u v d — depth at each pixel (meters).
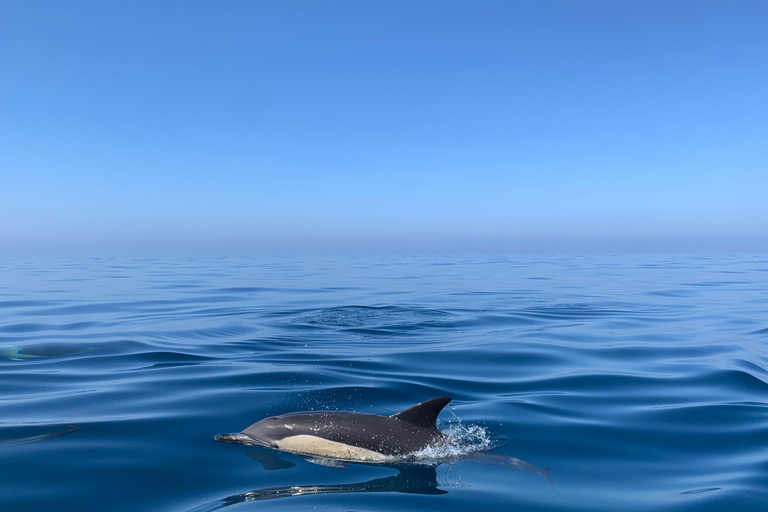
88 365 11.79
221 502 5.52
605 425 8.16
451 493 5.79
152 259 72.75
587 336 15.82
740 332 16.48
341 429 6.92
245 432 7.37
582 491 5.93
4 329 16.27
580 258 76.75
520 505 5.55
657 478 6.32
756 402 9.34
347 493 5.74
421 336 15.85
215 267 50.66
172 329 16.39
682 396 9.74
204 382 10.34
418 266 53.66
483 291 28.45
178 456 6.75
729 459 6.89
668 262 62.97
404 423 6.98
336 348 13.94
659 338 15.51
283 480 6.06
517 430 7.89
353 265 55.41
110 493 5.72
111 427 7.77
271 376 10.82
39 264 56.56
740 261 65.31
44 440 7.21
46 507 5.38
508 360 12.61
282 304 22.42
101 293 26.53
